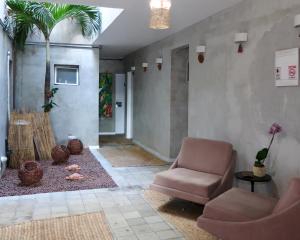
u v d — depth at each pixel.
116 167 5.62
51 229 3.05
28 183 4.36
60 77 7.28
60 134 7.25
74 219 3.29
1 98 4.96
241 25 3.82
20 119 5.79
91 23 6.34
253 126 3.65
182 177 3.51
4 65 5.29
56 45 7.07
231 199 2.77
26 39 6.73
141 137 7.82
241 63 3.84
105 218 3.33
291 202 2.22
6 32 5.48
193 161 3.91
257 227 2.30
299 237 2.14
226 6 4.02
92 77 7.37
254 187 3.69
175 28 5.27
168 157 6.07
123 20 4.82
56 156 5.62
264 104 3.47
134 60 8.38
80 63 7.27
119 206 3.69
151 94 7.04
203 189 3.26
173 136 6.01
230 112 4.07
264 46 3.46
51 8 6.14
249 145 3.72
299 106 3.02
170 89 5.97
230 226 2.47
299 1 3.00
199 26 4.80
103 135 9.71
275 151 3.33
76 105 7.32
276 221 2.22
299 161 3.03
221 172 3.64
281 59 3.20
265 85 3.45
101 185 4.46
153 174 5.17
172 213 3.50
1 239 2.84
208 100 4.57
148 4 4.00
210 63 4.51
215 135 4.41
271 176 3.38
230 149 3.71
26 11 5.93
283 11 3.19
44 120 6.15
